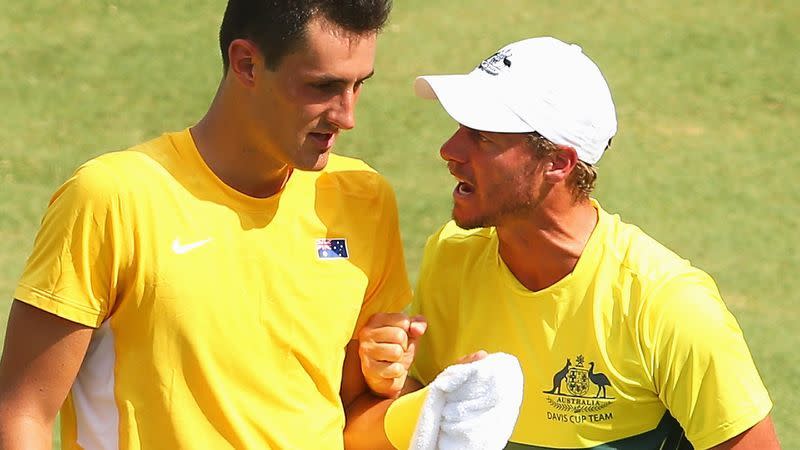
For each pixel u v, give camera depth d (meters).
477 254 14.81
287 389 12.61
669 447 14.28
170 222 12.19
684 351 13.54
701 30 59.38
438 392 12.75
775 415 28.09
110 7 58.69
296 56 11.88
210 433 12.27
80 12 58.00
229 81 12.37
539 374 14.18
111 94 51.25
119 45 55.31
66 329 11.93
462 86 14.02
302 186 13.02
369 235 13.37
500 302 14.45
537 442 14.29
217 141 12.50
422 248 39.25
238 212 12.54
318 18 11.79
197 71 53.44
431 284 15.06
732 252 40.47
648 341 13.67
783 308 36.12
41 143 47.00
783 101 53.47
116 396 12.24
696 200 44.66
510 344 14.36
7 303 33.72
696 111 52.31
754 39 58.66
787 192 45.62
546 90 13.84
